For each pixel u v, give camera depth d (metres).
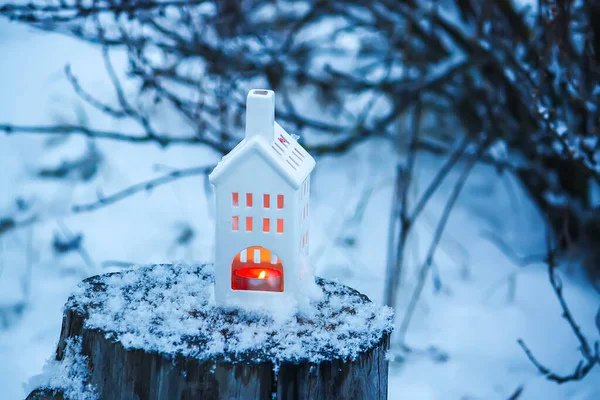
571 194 1.76
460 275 1.92
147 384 1.06
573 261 1.74
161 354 1.05
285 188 1.07
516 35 1.61
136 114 1.56
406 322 1.65
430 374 1.59
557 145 1.58
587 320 1.73
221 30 1.59
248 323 1.10
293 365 1.05
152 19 1.54
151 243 2.02
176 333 1.08
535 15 1.56
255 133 1.07
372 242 2.04
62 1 1.47
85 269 1.92
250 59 1.61
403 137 1.91
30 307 1.79
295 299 1.10
